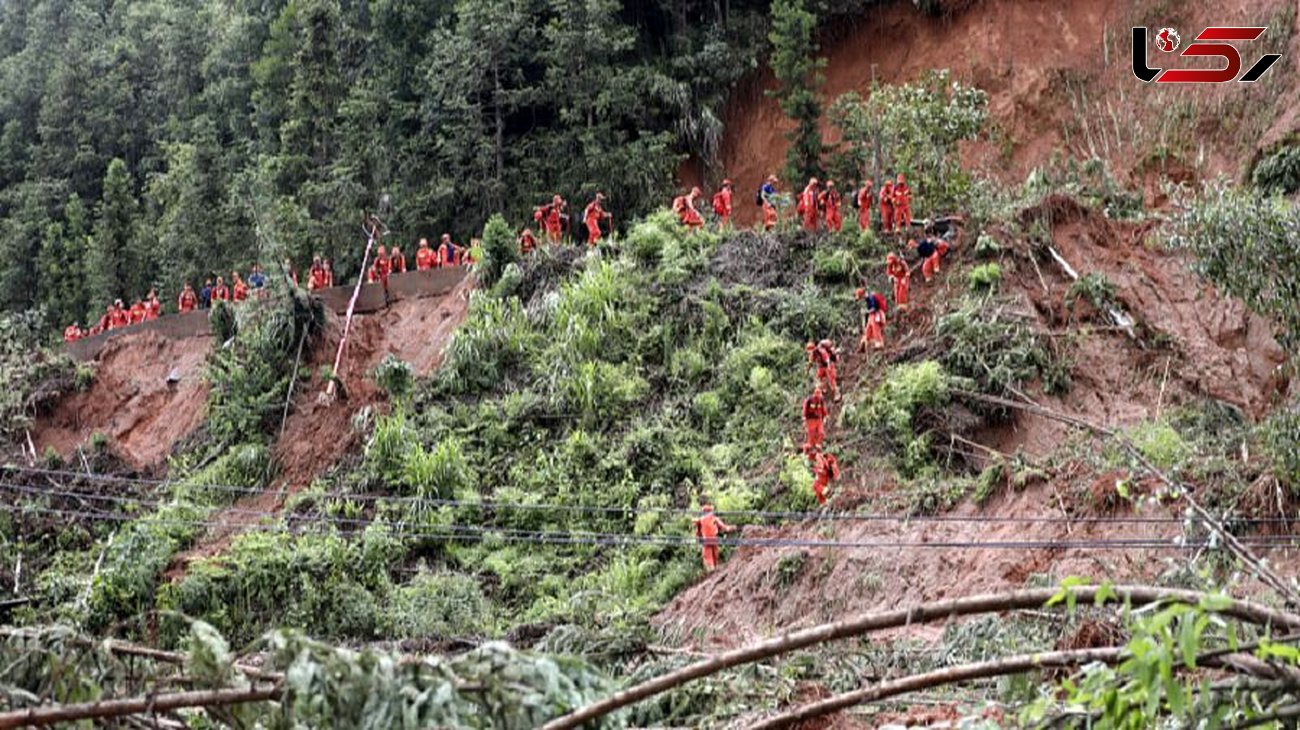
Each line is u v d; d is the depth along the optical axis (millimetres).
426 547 33281
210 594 30688
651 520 32094
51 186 66000
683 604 29266
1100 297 33500
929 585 27031
